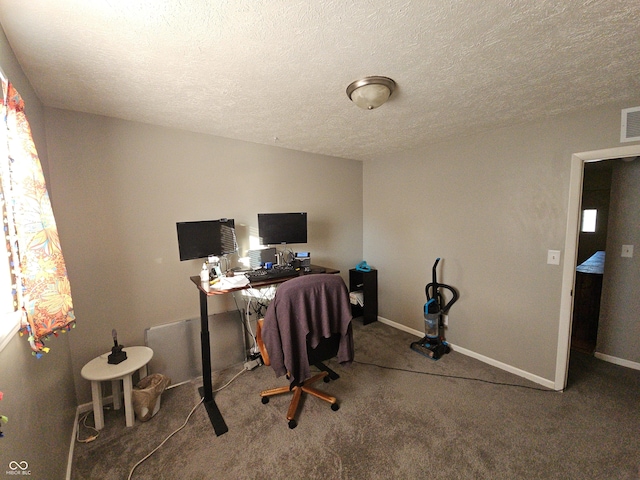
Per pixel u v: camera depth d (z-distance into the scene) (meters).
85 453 1.66
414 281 3.28
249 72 1.43
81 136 1.98
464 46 1.23
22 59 1.28
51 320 1.14
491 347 2.62
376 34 1.14
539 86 1.63
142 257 2.27
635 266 2.45
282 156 3.06
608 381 2.30
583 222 4.73
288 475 1.51
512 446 1.67
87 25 1.05
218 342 2.60
